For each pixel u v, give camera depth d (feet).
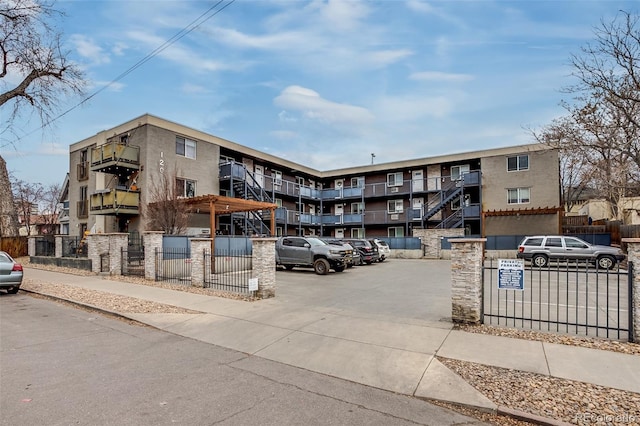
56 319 26.89
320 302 31.35
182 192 76.23
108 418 12.03
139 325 25.29
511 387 14.62
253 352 19.66
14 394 13.82
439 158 103.35
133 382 15.21
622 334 21.53
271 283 33.99
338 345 20.13
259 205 66.08
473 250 23.52
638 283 19.29
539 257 58.59
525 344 19.45
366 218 113.80
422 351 18.79
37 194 140.05
